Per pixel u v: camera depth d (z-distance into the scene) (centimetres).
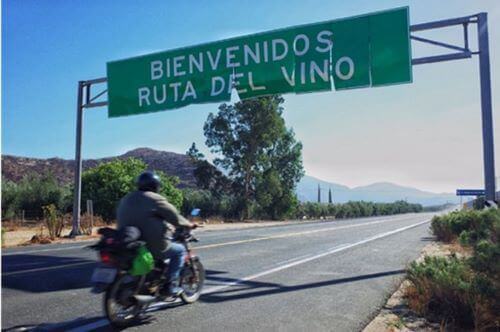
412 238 2198
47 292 825
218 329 617
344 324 655
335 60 1423
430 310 707
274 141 4647
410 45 1348
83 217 2317
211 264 1223
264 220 4850
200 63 1623
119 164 3200
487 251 659
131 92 1750
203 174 4681
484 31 1291
